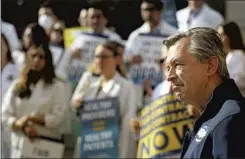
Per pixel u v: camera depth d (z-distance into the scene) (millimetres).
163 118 7137
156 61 8641
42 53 8047
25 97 8047
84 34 9359
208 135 3586
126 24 11156
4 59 8750
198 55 3766
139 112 7977
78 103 8008
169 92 7141
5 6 11906
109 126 7836
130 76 8648
